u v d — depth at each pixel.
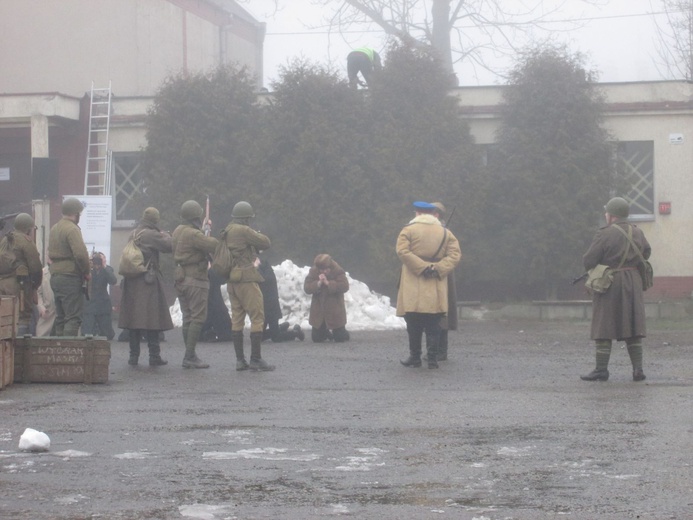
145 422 10.06
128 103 33.50
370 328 24.67
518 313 28.41
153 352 15.66
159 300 15.57
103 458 8.25
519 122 29.92
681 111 30.56
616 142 30.03
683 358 16.42
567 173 29.17
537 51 30.23
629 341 13.38
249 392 12.38
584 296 30.27
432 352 15.14
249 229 14.84
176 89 30.95
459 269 29.44
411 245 15.02
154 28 39.47
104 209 28.98
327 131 29.84
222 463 8.05
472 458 8.21
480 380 13.55
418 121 29.92
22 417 10.41
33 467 7.90
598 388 12.55
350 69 32.69
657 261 30.75
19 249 15.55
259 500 6.88
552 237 29.05
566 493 7.04
